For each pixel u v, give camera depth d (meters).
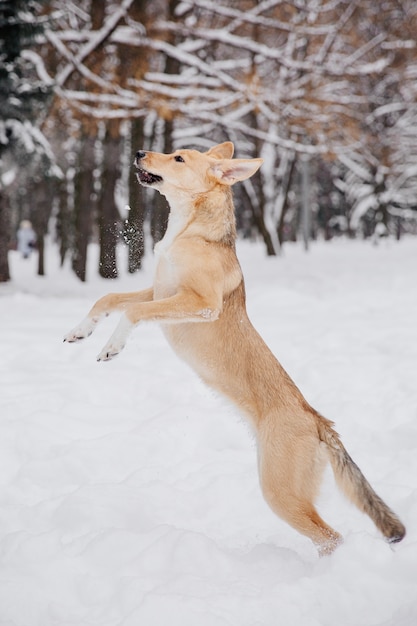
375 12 28.48
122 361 9.34
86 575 3.98
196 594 3.76
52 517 4.98
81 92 20.73
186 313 4.60
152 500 5.27
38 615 3.68
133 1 19.19
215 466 5.98
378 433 6.76
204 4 22.59
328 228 54.44
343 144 30.03
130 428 6.88
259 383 4.69
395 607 3.74
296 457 4.43
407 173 46.75
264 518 5.14
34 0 17.31
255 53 22.92
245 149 34.91
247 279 21.30
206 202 5.00
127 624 3.46
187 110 21.39
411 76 32.78
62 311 13.98
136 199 22.70
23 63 19.56
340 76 25.95
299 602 3.75
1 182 19.86
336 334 10.88
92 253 34.12
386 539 4.34
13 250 48.62
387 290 16.84
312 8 24.80
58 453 6.20
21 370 8.77
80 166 23.19
